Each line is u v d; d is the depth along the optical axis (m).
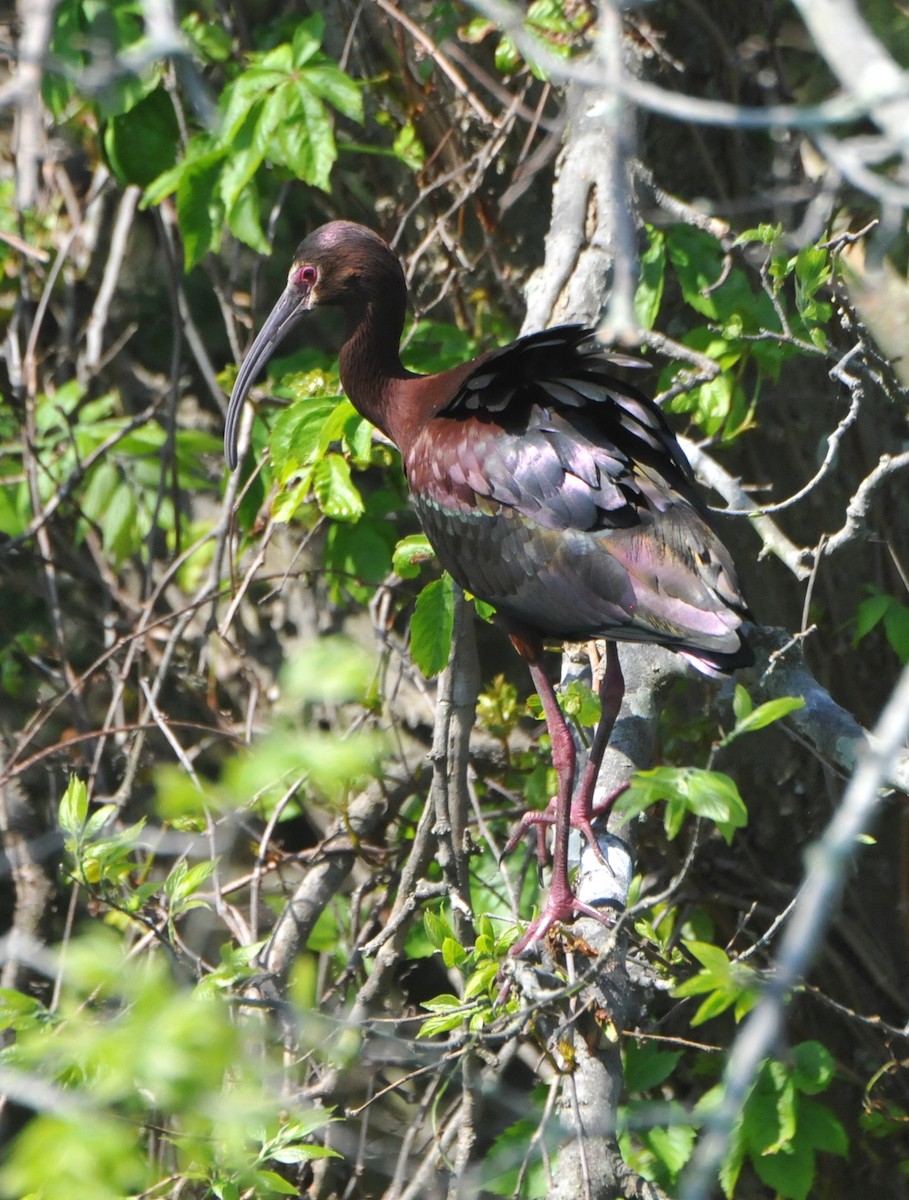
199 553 12.61
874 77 3.96
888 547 10.43
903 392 8.02
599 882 7.43
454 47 10.56
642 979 7.02
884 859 10.59
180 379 13.02
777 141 10.63
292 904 10.05
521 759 10.65
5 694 12.93
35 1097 4.73
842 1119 10.70
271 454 9.08
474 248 11.04
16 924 12.05
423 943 10.39
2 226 12.54
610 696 7.81
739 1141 8.74
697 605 7.14
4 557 12.86
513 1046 8.87
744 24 10.41
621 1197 6.47
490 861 10.73
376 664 10.73
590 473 7.50
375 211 11.71
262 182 10.75
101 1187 4.47
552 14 9.91
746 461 10.51
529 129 10.63
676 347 8.91
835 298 8.71
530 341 7.76
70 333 13.23
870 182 4.29
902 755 7.23
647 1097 10.70
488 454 7.84
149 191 10.10
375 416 9.36
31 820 12.22
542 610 7.70
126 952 9.46
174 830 10.49
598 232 9.02
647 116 9.98
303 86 9.63
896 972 10.64
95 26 9.99
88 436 12.30
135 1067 4.58
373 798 10.45
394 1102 10.49
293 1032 7.90
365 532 10.69
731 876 10.62
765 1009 3.50
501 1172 7.43
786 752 10.40
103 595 13.28
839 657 10.67
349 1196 9.41
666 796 5.73
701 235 9.58
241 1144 6.30
